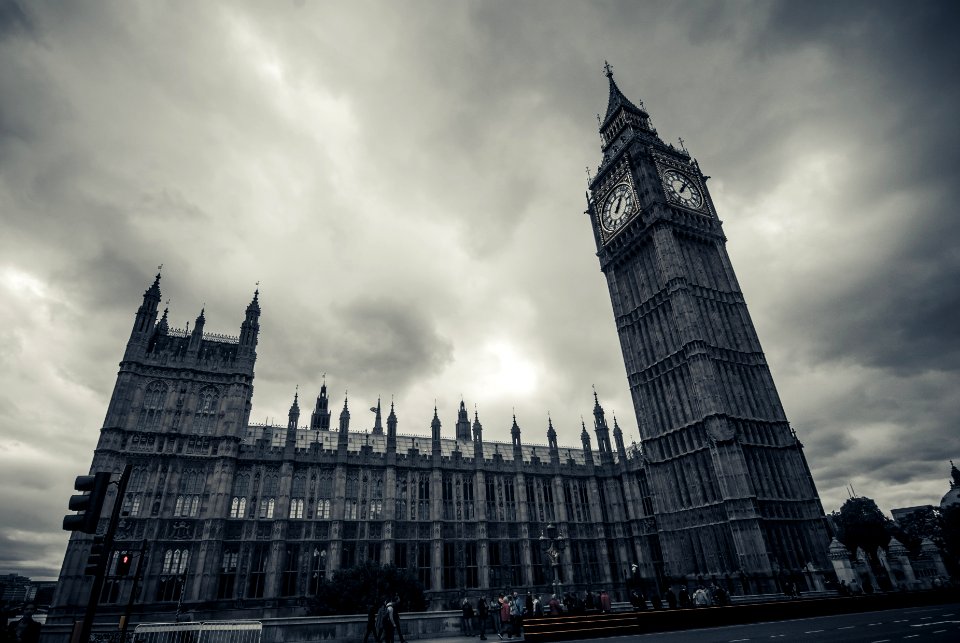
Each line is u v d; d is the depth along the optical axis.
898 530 95.62
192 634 24.34
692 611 29.06
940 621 24.02
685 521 60.88
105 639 33.78
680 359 64.75
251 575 50.91
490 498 66.50
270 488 55.81
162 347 58.03
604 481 74.81
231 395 57.16
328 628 26.55
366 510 58.81
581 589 65.56
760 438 60.72
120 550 47.34
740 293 71.56
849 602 34.19
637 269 75.44
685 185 78.38
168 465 52.00
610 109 89.44
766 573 50.41
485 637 27.59
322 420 72.50
